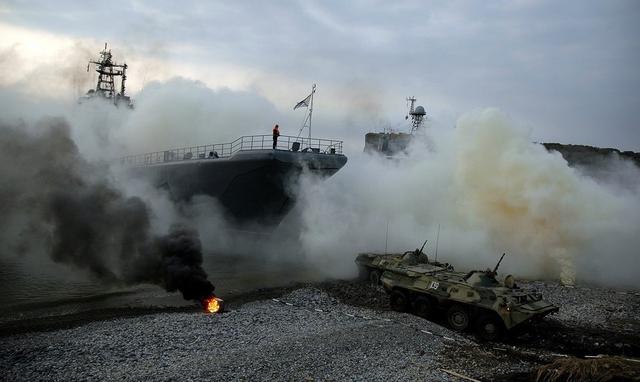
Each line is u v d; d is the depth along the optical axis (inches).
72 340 479.5
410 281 645.3
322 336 510.9
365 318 603.8
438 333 558.6
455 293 589.0
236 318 579.2
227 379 387.5
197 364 419.2
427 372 422.3
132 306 668.1
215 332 515.8
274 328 541.3
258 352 453.4
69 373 395.9
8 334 506.9
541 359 485.4
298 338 500.4
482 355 484.4
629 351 528.1
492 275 604.7
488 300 559.8
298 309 642.8
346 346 479.5
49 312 629.6
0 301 689.0
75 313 622.8
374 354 462.0
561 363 420.2
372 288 791.1
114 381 379.9
